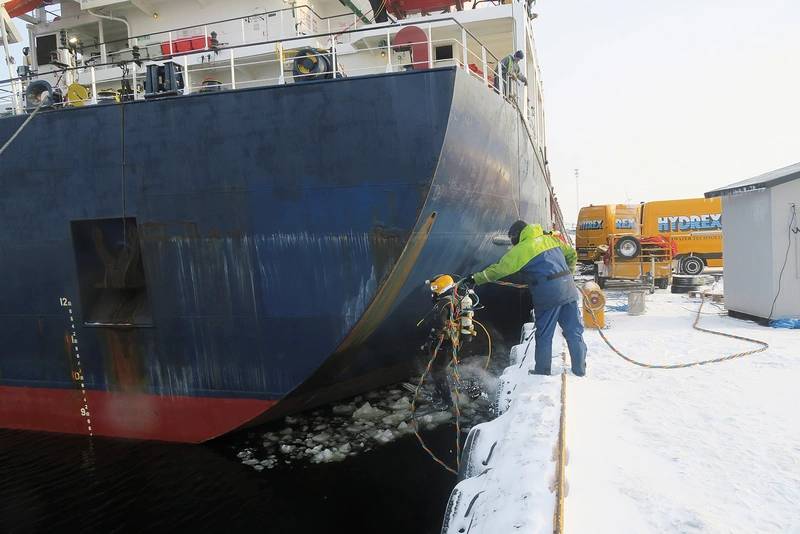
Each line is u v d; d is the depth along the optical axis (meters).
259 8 8.92
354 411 6.09
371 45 8.06
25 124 5.27
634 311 7.88
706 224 15.40
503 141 6.30
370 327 5.30
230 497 4.29
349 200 4.73
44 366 5.70
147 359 5.38
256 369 5.13
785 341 5.63
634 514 2.42
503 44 9.20
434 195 4.73
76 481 4.66
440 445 5.05
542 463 2.64
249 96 4.77
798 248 6.34
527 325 6.82
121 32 10.45
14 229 5.51
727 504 2.48
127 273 5.38
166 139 4.98
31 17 10.50
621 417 3.63
